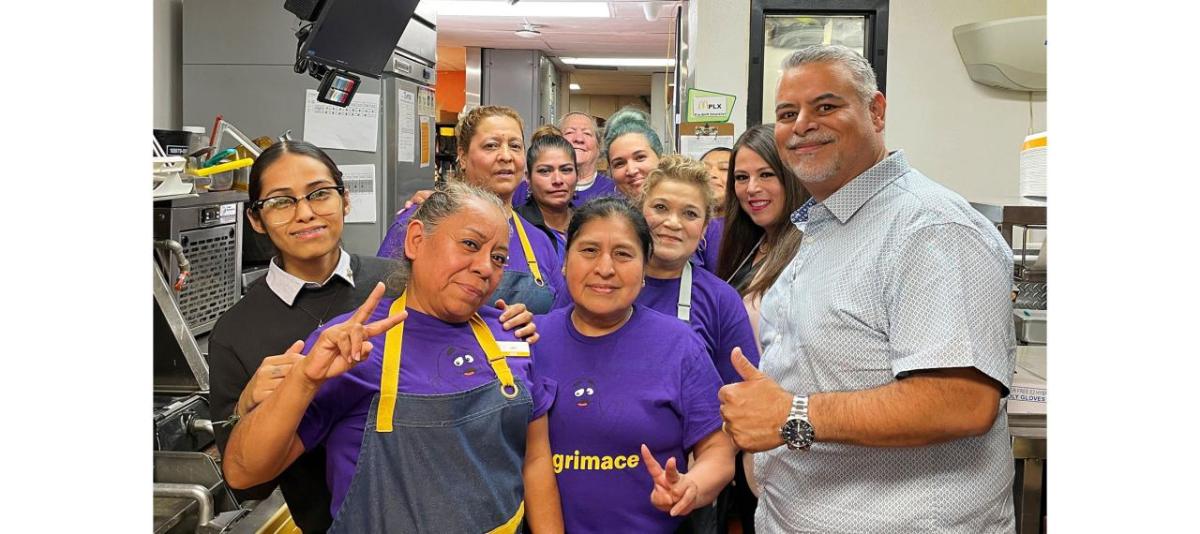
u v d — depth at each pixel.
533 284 2.19
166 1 3.88
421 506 1.29
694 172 1.95
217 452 2.11
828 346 1.45
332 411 1.34
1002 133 3.99
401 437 1.29
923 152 4.01
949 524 1.40
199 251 2.68
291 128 3.85
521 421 1.40
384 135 3.91
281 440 1.24
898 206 1.42
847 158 1.47
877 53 3.95
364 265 1.90
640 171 3.01
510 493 1.37
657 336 1.63
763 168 2.26
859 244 1.46
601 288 1.58
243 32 3.82
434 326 1.40
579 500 1.58
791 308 1.56
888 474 1.43
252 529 1.66
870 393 1.34
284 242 1.73
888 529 1.42
